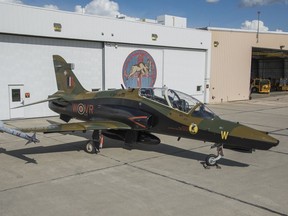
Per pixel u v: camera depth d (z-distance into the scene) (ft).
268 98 104.99
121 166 27.37
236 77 92.58
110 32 60.23
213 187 22.70
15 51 49.78
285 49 106.32
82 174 25.04
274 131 45.80
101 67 61.00
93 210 18.57
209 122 26.86
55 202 19.60
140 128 30.12
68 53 55.98
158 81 71.87
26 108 52.13
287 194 21.65
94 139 31.17
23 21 48.93
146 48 68.13
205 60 82.53
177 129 28.58
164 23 85.46
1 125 26.61
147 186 22.67
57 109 38.88
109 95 33.99
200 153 32.35
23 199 19.97
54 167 26.68
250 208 19.27
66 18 53.83
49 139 37.19
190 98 28.73
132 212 18.39
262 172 26.53
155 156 30.89
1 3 46.32
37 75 52.60
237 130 25.50
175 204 19.63
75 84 38.78
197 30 78.18
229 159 30.45
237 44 90.79
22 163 27.66
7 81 49.52
